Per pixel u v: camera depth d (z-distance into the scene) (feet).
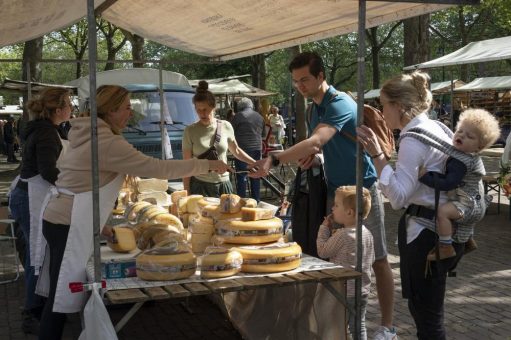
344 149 13.17
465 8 106.01
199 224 11.86
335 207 12.78
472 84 88.99
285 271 10.62
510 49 37.93
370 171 13.17
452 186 9.78
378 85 137.28
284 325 13.16
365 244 12.52
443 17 119.34
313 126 13.80
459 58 40.42
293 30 16.83
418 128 10.05
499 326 16.47
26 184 15.47
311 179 13.94
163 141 23.95
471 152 9.89
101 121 10.80
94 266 9.46
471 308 18.07
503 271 22.38
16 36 20.45
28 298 15.67
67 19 19.35
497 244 27.12
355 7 13.69
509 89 82.69
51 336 11.49
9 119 95.20
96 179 9.44
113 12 17.38
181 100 36.81
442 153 9.94
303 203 14.10
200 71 128.26
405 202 9.95
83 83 40.14
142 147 33.96
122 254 11.05
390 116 10.50
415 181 9.92
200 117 19.51
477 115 9.88
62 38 104.88
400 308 18.07
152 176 10.73
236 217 11.63
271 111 75.00
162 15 16.74
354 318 11.09
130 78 40.73
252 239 10.97
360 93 10.64
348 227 12.72
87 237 10.83
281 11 14.46
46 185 14.84
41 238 12.93
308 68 12.89
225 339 15.83
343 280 10.43
